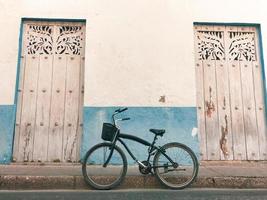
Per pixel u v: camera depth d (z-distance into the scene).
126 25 6.79
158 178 5.05
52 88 6.64
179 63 6.72
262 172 5.71
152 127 6.47
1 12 6.71
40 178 5.06
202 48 6.98
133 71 6.63
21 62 6.68
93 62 6.61
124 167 5.07
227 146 6.63
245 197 4.54
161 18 6.86
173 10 6.91
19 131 6.43
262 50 6.91
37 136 6.45
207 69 6.90
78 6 6.81
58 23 6.85
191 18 6.90
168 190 4.96
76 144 6.46
